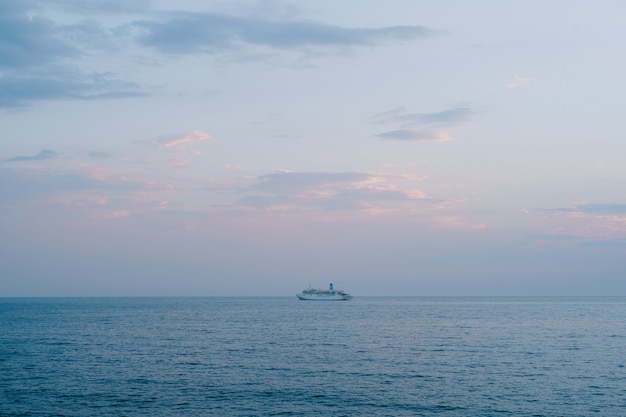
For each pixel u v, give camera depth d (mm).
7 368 72500
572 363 76812
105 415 49031
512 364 76000
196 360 80000
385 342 104875
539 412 50156
